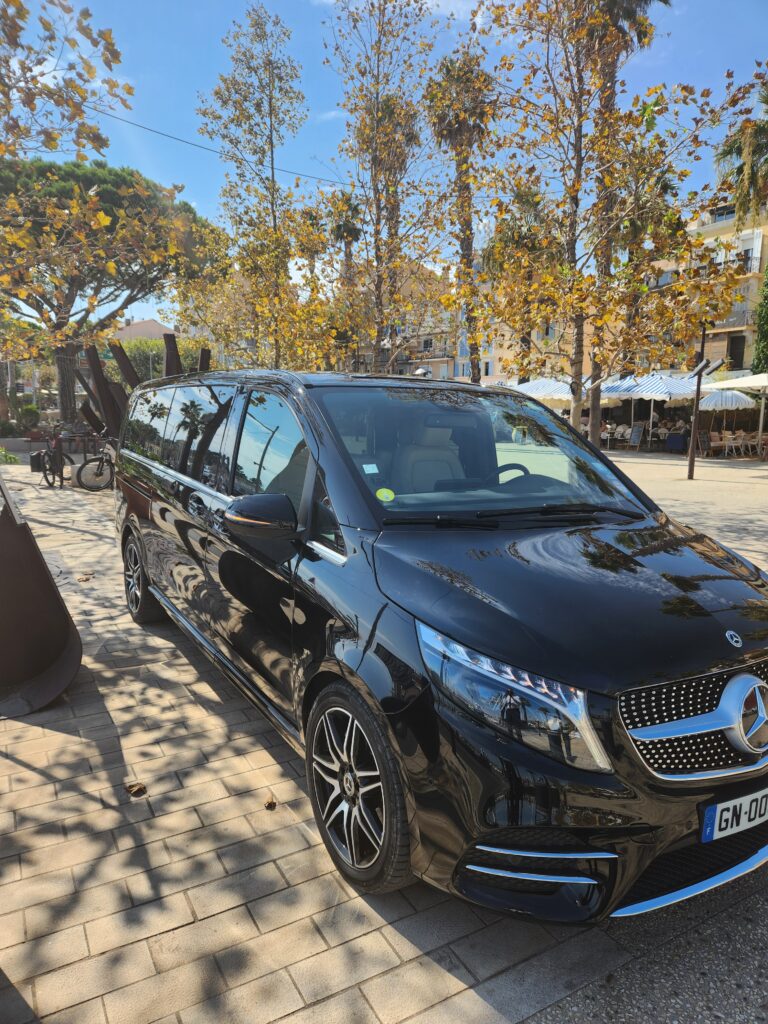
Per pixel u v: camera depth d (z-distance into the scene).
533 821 1.90
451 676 2.03
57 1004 1.98
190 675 4.32
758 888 2.51
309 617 2.62
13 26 5.70
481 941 2.24
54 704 3.90
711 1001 2.03
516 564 2.43
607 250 8.58
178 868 2.56
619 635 2.08
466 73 10.35
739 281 7.65
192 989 2.04
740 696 2.06
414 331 12.55
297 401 3.20
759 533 9.34
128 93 6.38
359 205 11.89
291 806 2.97
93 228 7.36
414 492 2.88
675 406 30.36
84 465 12.81
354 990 2.05
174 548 4.12
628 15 12.91
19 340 8.55
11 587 3.81
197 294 16.97
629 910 1.98
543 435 3.63
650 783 1.94
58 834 2.75
